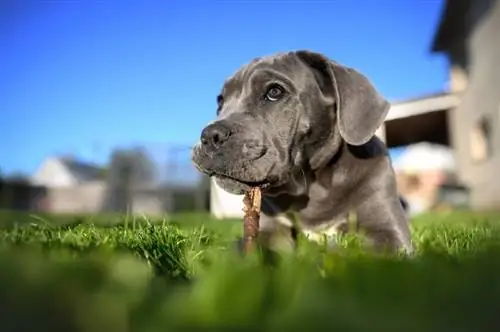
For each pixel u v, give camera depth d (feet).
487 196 7.98
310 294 0.54
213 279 0.58
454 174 9.84
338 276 0.67
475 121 8.25
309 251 1.02
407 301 0.54
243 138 1.61
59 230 1.59
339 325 0.46
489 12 7.81
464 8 8.57
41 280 0.56
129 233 1.55
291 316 0.48
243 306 0.52
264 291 0.56
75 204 14.57
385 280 0.62
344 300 0.53
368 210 1.83
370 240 1.77
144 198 10.53
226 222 3.50
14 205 14.40
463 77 9.17
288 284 0.60
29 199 14.56
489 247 0.89
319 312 0.48
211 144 1.60
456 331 0.47
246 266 0.73
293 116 1.75
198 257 1.11
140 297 0.58
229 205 5.17
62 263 0.69
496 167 7.70
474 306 0.53
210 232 2.04
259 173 1.61
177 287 0.70
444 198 10.27
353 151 1.86
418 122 8.37
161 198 10.35
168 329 0.47
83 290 0.56
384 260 0.88
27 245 1.03
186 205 10.29
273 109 1.73
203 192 10.24
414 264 0.79
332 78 1.80
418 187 12.10
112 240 1.30
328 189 1.84
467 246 1.38
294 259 0.89
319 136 1.81
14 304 0.49
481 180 8.13
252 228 1.57
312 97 1.79
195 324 0.48
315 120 1.80
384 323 0.46
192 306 0.53
